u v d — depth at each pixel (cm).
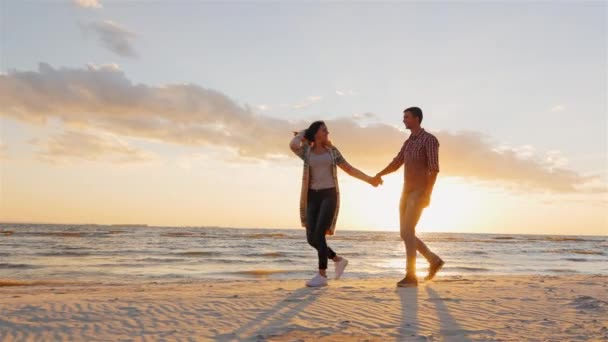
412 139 645
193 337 336
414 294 544
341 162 643
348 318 404
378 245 4600
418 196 630
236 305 466
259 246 3819
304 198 636
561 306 471
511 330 361
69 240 4144
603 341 327
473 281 725
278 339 329
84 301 495
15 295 618
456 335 344
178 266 1828
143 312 429
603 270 1911
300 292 565
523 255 3191
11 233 5641
